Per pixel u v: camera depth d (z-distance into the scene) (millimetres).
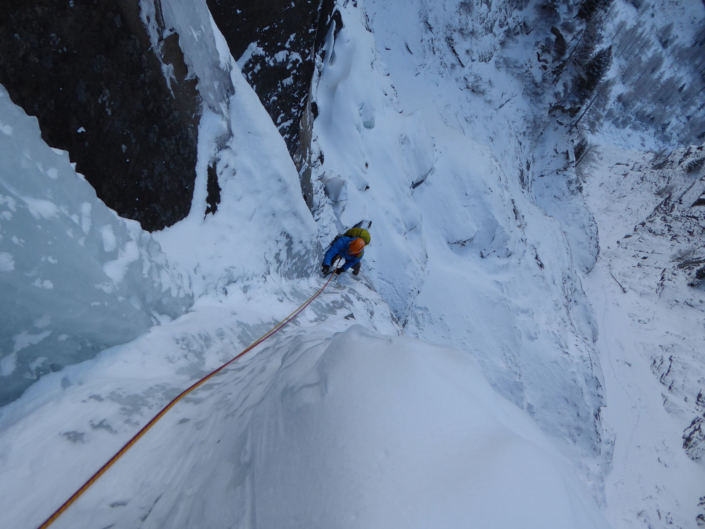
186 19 2598
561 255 20438
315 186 6758
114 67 2080
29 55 1659
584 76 24125
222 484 1234
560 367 14594
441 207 13000
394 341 1476
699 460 19094
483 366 12195
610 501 16703
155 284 2316
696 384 22578
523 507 871
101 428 1566
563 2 22875
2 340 1447
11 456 1309
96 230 1837
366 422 1106
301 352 1807
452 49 19703
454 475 937
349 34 8430
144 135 2430
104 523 1202
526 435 1284
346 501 924
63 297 1580
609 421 20062
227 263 3328
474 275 13227
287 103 5172
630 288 30922
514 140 22641
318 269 5883
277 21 4492
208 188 3258
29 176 1443
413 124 11227
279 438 1255
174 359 2217
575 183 27312
